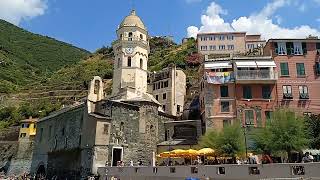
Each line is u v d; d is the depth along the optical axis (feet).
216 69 179.32
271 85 173.27
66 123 201.16
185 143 179.52
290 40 178.09
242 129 150.20
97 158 164.04
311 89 171.22
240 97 172.45
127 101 190.08
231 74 175.63
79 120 187.83
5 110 353.51
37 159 224.74
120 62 217.97
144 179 135.74
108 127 172.04
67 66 576.61
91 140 169.17
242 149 139.23
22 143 274.36
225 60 182.91
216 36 406.21
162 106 250.37
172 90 249.96
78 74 460.96
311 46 177.58
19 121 322.96
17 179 216.13
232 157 138.72
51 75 527.81
